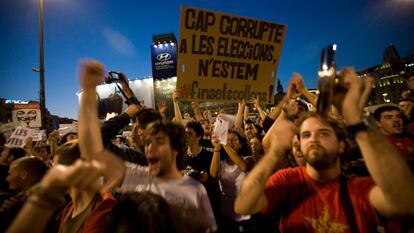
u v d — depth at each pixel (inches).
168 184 81.0
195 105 186.7
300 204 70.6
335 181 69.8
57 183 35.8
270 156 65.7
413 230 64.9
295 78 97.0
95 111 66.6
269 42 141.9
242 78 138.5
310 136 69.0
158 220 44.9
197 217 50.8
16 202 92.6
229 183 144.6
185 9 130.2
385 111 131.5
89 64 66.2
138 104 121.3
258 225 120.4
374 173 55.6
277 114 117.7
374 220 63.4
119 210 48.5
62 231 74.8
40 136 259.9
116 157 43.1
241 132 176.7
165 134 81.8
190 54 131.7
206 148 164.6
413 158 86.4
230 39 136.2
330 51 57.0
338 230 64.5
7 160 159.3
